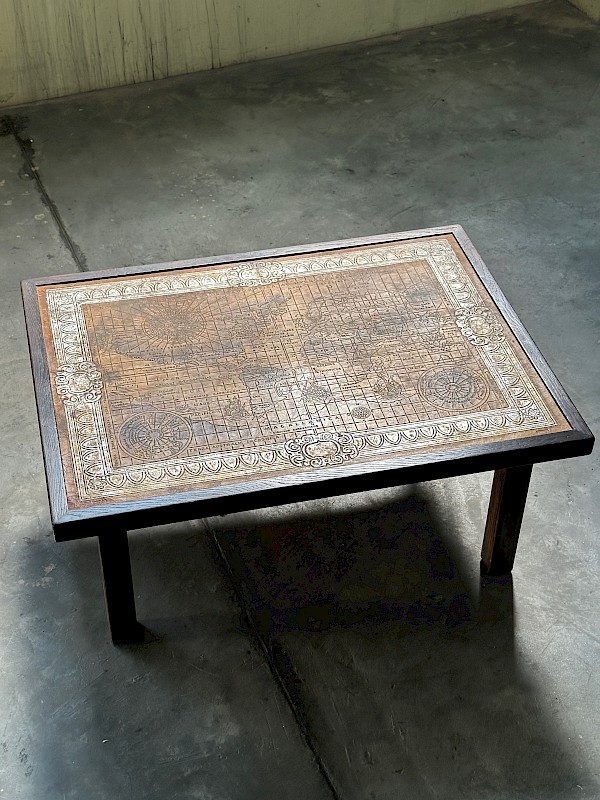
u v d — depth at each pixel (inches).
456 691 77.5
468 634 81.3
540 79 153.3
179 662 79.0
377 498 91.8
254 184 132.0
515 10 169.6
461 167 135.1
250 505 70.0
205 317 83.4
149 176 133.1
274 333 81.9
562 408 75.6
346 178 133.2
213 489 69.6
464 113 145.8
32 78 144.7
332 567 86.1
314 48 160.2
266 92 150.0
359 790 71.7
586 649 80.4
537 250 121.2
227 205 128.3
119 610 77.5
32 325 82.1
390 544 88.0
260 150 138.2
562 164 135.6
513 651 80.2
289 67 156.0
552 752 73.9
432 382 77.6
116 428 73.6
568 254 120.6
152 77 151.9
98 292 85.7
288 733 74.8
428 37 163.6
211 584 84.7
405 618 82.4
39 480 93.1
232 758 73.3
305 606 83.1
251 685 77.7
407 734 74.9
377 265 89.3
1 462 94.7
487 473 94.5
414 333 82.0
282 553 87.1
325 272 88.5
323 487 70.6
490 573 85.6
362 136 141.1
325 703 76.7
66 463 71.2
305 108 146.7
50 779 71.8
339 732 74.9
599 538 88.9
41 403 75.3
